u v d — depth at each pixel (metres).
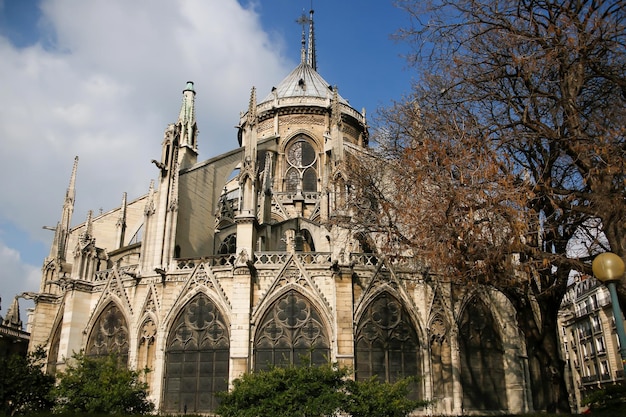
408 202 21.86
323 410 20.06
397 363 31.84
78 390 25.05
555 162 22.00
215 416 29.25
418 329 32.50
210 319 33.03
